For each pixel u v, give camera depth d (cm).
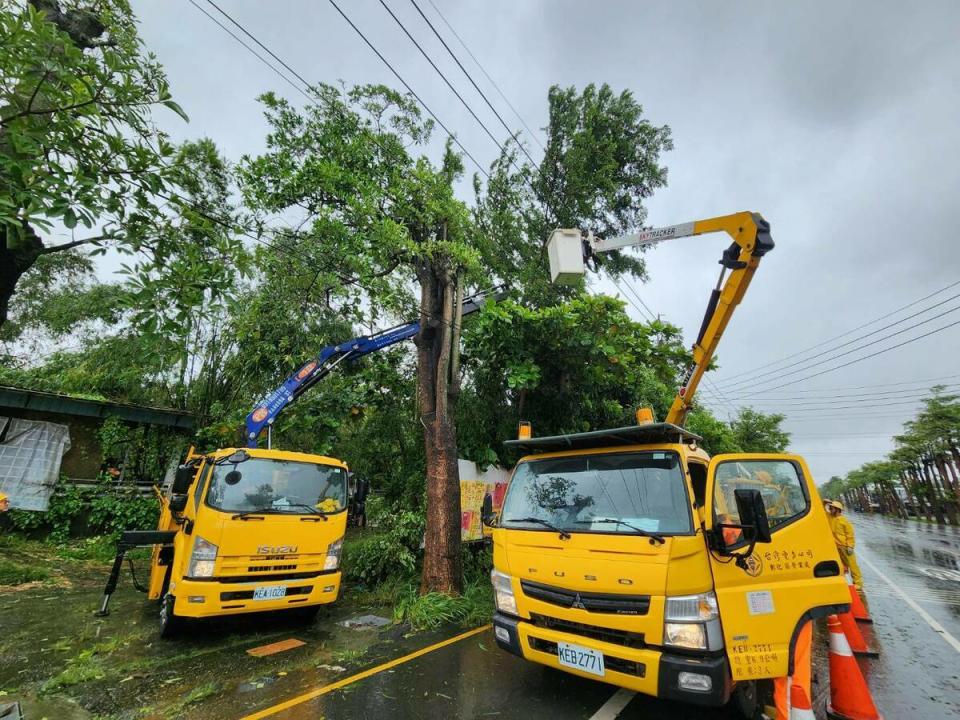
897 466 4562
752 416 3325
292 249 738
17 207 270
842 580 366
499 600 421
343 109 811
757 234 475
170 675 441
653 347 950
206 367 1357
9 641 513
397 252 770
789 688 331
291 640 544
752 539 333
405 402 1142
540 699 399
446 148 912
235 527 532
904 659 543
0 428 1012
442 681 433
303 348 1134
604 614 346
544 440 472
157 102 323
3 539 936
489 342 934
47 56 274
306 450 1171
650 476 404
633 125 1149
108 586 616
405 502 973
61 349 1585
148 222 344
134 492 1109
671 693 314
